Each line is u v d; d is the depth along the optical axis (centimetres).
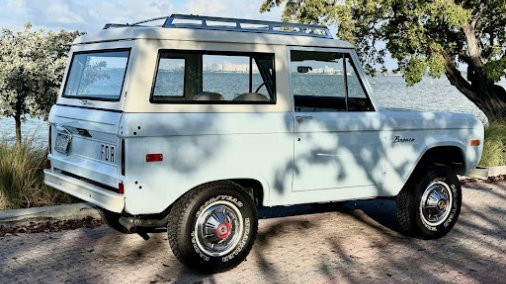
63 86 565
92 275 500
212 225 490
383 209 784
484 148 1150
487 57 1652
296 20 1598
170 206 491
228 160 491
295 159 530
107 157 477
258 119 506
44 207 672
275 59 522
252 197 534
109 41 500
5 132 820
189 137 471
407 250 597
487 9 1533
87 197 495
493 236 662
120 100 462
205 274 505
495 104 1609
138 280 490
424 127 614
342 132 557
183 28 489
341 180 561
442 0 1359
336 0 1511
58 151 557
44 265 522
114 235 621
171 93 472
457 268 543
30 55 1079
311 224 694
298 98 538
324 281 498
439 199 629
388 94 4412
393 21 1534
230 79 499
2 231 624
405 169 603
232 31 507
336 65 562
